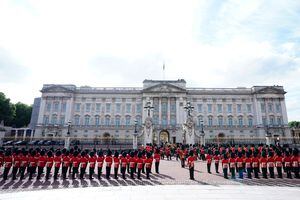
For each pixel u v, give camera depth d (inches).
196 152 1553.9
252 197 635.5
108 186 769.6
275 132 3757.4
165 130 3681.1
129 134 3791.8
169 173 1051.3
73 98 3946.9
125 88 4069.9
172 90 3897.6
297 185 790.5
